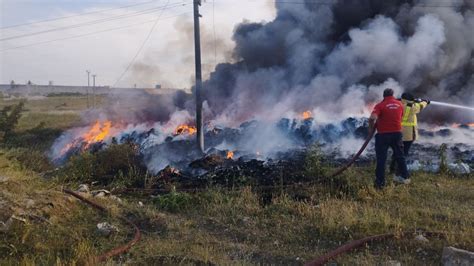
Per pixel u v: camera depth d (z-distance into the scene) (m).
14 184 7.72
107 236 6.29
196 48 14.70
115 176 9.95
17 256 5.51
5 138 18.84
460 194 8.08
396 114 8.47
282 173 9.36
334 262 5.33
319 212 6.95
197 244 6.06
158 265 5.38
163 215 7.21
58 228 6.34
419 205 7.42
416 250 5.57
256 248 5.90
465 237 5.74
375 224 6.29
